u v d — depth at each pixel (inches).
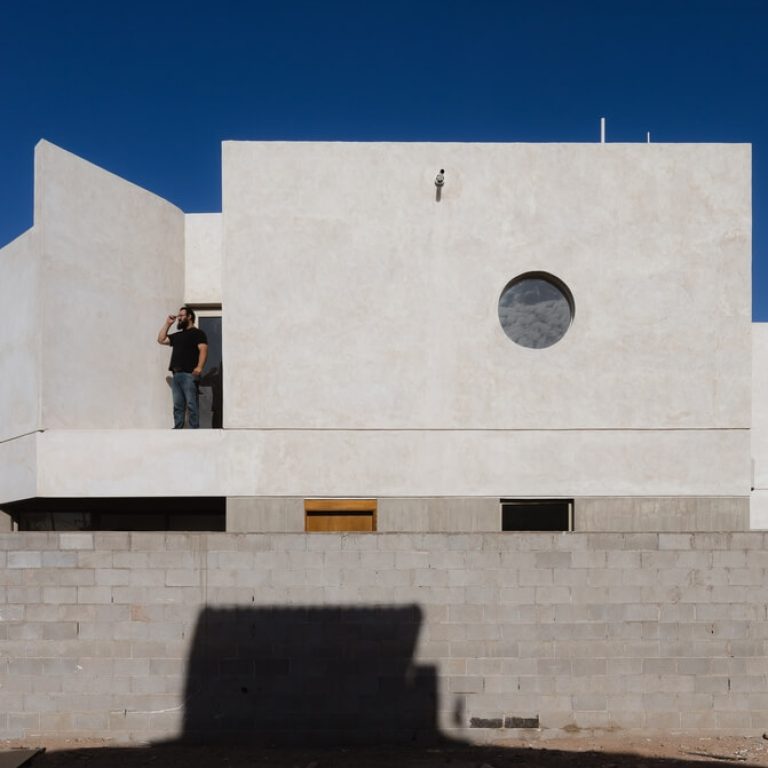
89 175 366.9
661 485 335.9
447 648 263.6
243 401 337.1
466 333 339.9
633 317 340.2
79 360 357.1
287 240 340.5
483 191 342.0
